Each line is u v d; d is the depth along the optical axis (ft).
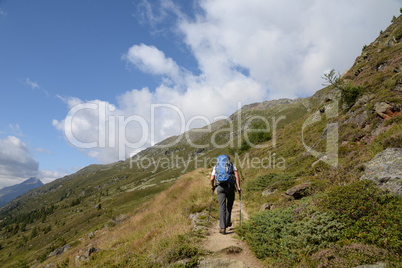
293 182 39.55
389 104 39.60
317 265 13.69
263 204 33.45
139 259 21.12
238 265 15.96
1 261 390.63
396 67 56.95
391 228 13.88
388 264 11.53
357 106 54.80
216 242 20.31
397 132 29.63
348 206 17.92
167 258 18.11
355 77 91.35
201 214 31.65
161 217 44.32
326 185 29.94
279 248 16.84
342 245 14.96
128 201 475.72
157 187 538.88
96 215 438.40
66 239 337.72
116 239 46.42
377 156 25.07
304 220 19.16
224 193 21.81
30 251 391.86
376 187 19.48
